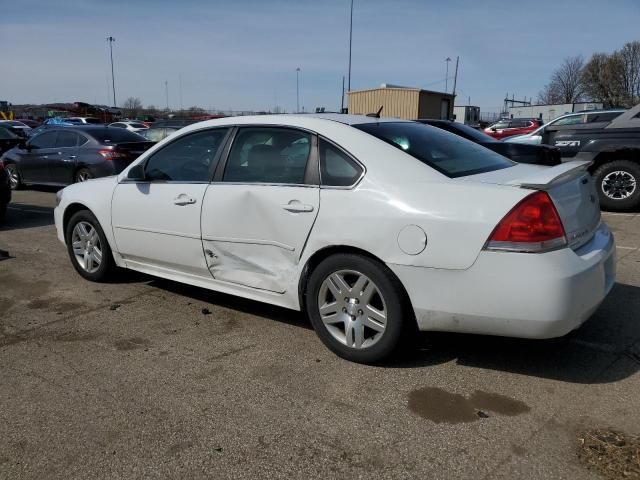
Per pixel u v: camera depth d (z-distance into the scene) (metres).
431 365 3.51
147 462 2.62
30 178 12.09
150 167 4.63
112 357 3.73
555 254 2.93
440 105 28.36
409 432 2.82
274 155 3.85
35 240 7.36
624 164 8.51
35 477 2.54
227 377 3.42
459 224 3.03
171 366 3.58
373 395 3.17
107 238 5.01
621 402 3.04
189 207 4.20
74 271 5.78
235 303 4.73
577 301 2.96
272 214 3.71
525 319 2.96
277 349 3.80
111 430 2.88
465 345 3.77
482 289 3.00
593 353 3.63
